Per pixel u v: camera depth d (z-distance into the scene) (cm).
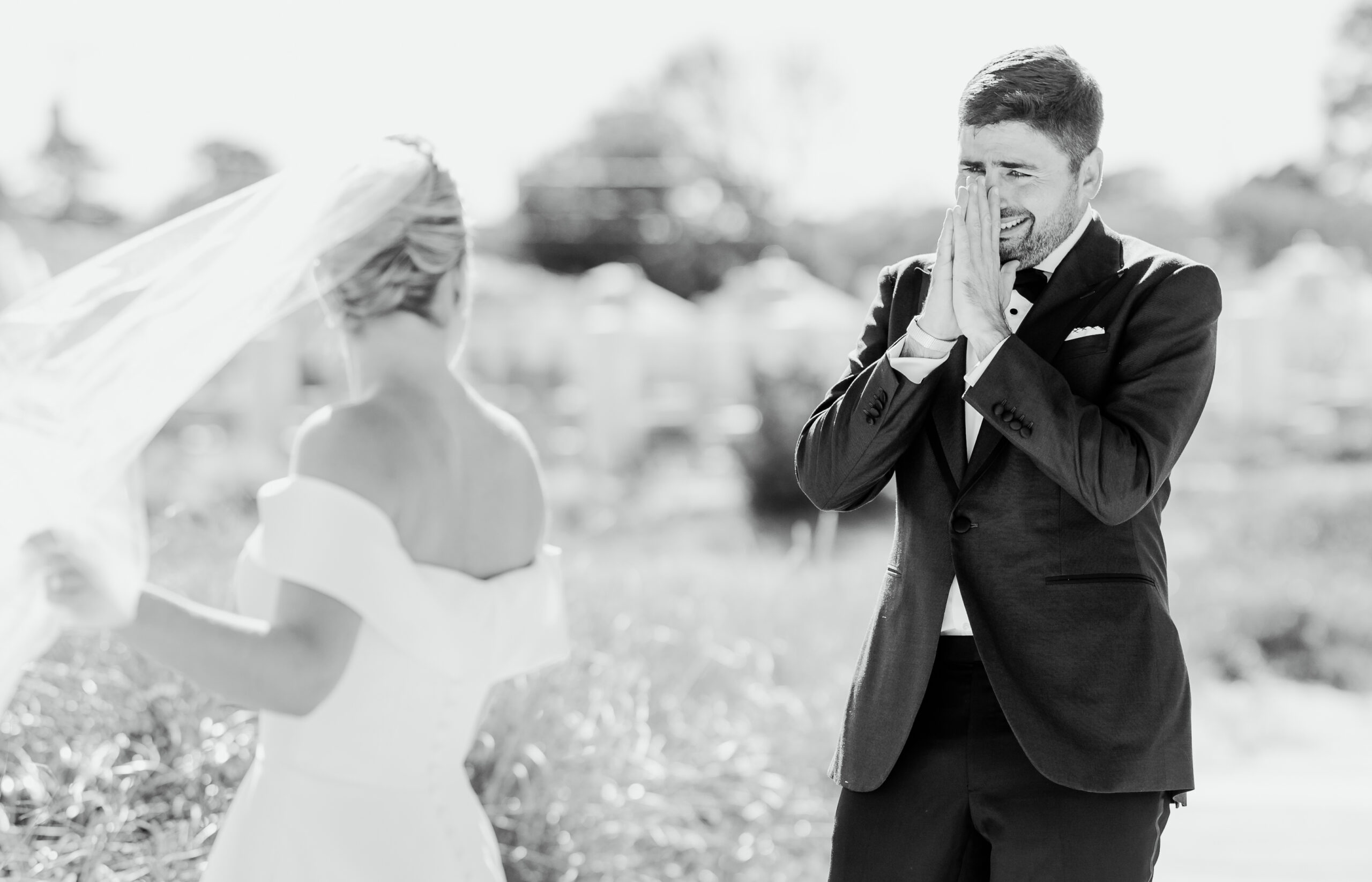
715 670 539
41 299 200
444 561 203
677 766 434
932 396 262
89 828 337
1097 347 251
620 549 1183
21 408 191
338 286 206
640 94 4769
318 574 188
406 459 198
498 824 376
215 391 2241
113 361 196
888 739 254
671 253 4309
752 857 439
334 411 200
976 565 249
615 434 2344
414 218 205
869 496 272
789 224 4538
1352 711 882
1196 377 247
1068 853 238
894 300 278
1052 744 238
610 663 462
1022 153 250
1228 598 1034
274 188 206
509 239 4262
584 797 393
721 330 2544
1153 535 254
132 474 193
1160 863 529
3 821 328
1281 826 586
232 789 362
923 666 253
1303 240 4266
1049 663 241
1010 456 250
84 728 365
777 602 676
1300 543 1243
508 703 399
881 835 254
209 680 186
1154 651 242
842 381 283
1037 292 262
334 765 198
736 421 2238
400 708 199
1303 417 2294
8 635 187
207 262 203
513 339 2667
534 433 2327
